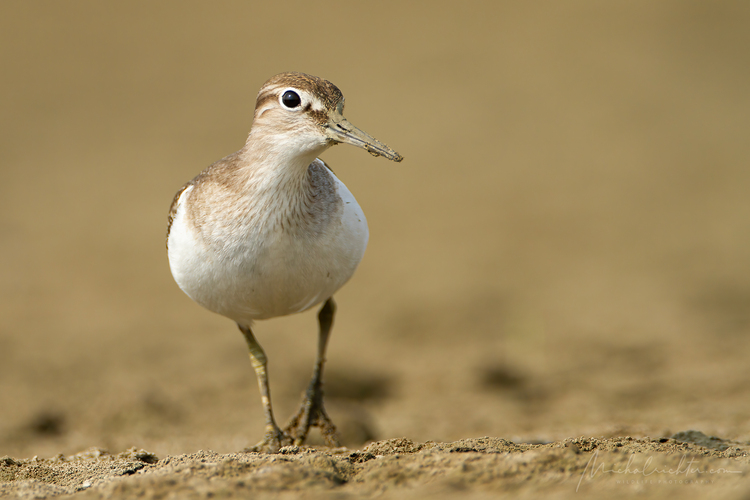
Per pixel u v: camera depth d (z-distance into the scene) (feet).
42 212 73.61
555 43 102.53
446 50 101.60
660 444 20.62
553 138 83.87
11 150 85.76
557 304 53.11
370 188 74.54
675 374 39.88
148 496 16.92
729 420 30.30
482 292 55.57
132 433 34.35
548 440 27.89
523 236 65.26
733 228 64.85
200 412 36.96
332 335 50.26
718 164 77.25
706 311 50.72
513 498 15.94
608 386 39.11
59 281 60.13
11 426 34.78
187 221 23.27
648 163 78.33
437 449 21.16
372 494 16.69
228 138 85.30
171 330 51.34
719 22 104.83
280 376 41.78
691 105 88.89
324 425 27.30
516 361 44.78
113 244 67.05
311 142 22.21
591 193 73.05
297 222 22.76
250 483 17.20
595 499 15.67
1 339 48.98
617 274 57.82
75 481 20.70
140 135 88.07
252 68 99.76
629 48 100.78
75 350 47.19
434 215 69.77
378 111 88.43
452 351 46.65
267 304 24.39
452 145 82.12
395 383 42.47
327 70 97.30
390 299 55.57
